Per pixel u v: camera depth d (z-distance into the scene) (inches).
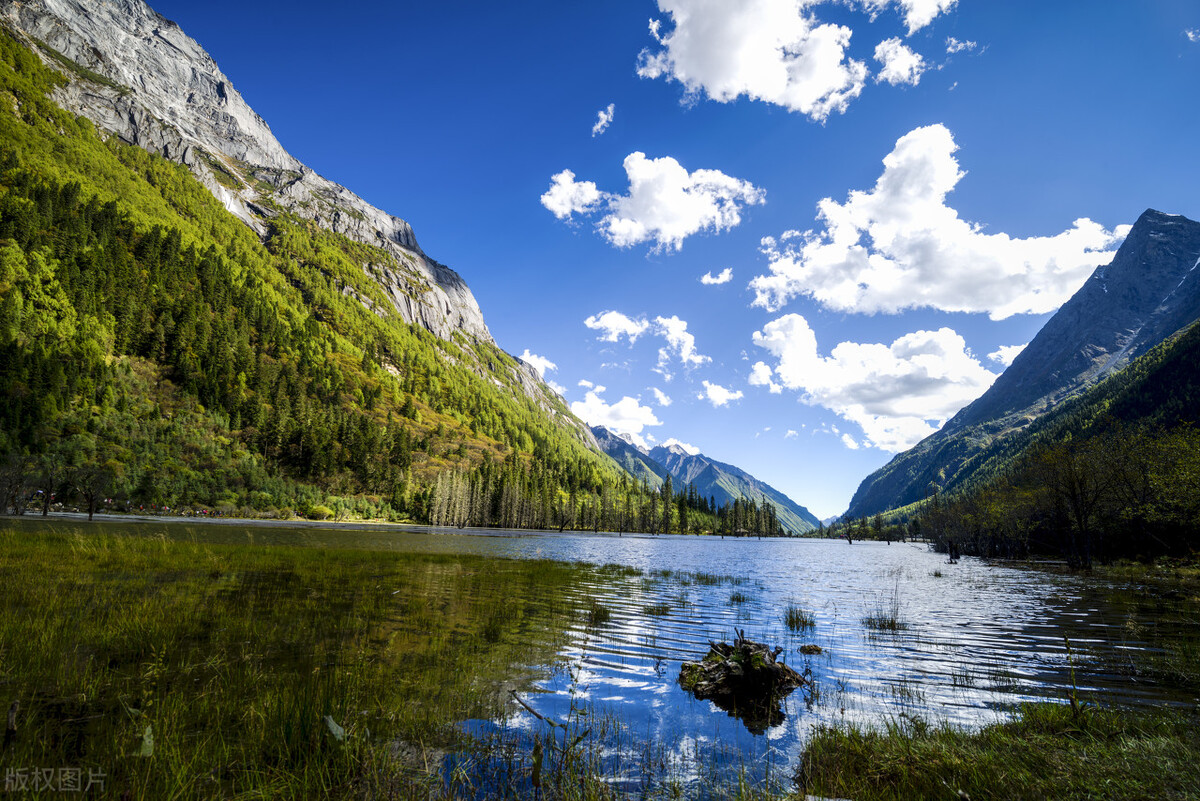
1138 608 896.3
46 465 3282.5
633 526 7554.1
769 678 411.8
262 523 3543.3
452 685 370.6
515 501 6392.7
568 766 251.1
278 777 214.5
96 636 405.4
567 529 7037.4
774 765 271.9
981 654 545.0
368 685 347.3
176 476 4057.6
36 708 261.0
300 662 390.0
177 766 208.1
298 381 7608.3
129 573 751.1
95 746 223.1
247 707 285.1
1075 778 227.5
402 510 5841.5
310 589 737.0
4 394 3732.8
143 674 311.0
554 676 418.0
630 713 348.5
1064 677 458.3
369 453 6397.6
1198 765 230.8
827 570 1802.4
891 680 450.3
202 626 475.5
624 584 1069.8
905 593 1109.1
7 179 7445.9
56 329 5132.9
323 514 4766.2
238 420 5502.0
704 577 1306.6
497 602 745.0
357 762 234.1
